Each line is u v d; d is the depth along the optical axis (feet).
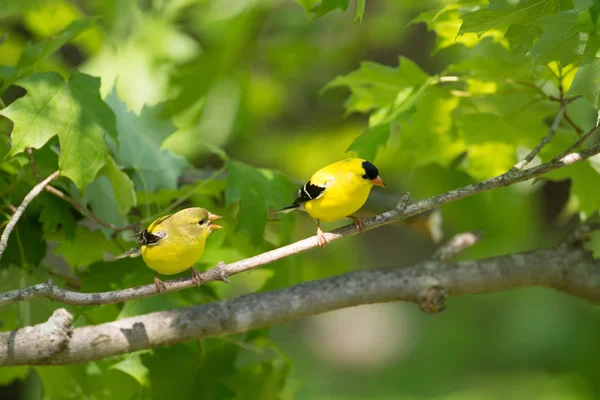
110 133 25.12
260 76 60.95
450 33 28.94
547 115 30.17
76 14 46.75
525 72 27.55
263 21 55.62
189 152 52.70
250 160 61.87
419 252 98.84
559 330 75.72
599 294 28.27
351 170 25.93
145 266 29.81
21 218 28.37
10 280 27.94
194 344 29.37
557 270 28.37
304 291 27.14
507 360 78.02
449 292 28.22
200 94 50.85
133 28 50.80
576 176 31.17
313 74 63.57
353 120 65.92
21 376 33.60
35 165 27.17
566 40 21.58
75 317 28.50
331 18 59.88
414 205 24.03
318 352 96.94
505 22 21.99
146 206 31.24
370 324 102.32
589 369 72.64
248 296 27.04
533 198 47.39
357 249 64.49
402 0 57.06
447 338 87.15
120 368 28.43
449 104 30.53
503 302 87.10
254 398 30.40
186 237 23.62
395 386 81.87
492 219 42.68
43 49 26.58
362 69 30.45
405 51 73.77
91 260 31.01
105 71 50.11
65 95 24.75
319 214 26.58
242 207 29.01
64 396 30.71
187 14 55.06
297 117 68.44
